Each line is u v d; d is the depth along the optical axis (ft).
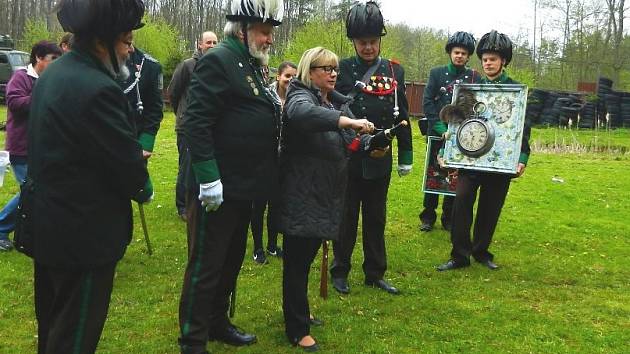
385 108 14.66
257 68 10.78
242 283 15.51
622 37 102.47
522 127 16.34
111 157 7.91
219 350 11.68
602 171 37.99
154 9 142.41
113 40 8.14
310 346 11.87
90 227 7.96
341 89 14.80
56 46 16.34
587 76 107.96
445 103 20.57
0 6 145.07
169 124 57.00
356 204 15.06
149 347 11.73
